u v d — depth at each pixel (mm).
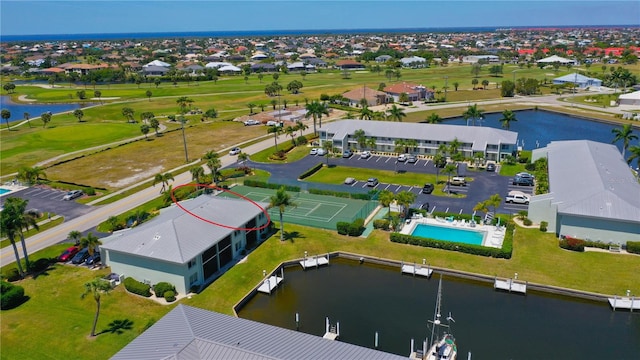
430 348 50375
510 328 53969
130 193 98938
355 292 62562
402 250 71500
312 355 42531
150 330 47469
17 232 65250
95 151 134125
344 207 88688
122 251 62812
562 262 65875
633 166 110625
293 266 70000
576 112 174250
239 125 166000
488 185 98625
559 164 93375
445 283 64125
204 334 45281
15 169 118312
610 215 68062
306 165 116875
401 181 102938
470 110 139500
